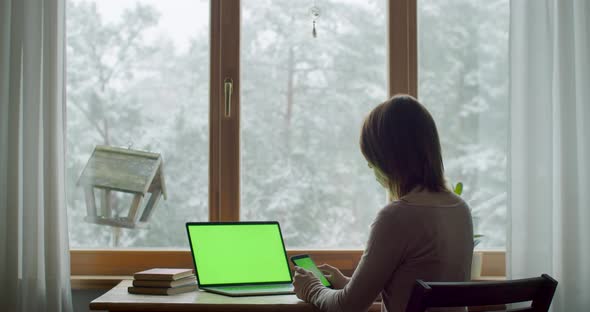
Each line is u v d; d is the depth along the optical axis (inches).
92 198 86.0
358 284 53.7
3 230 76.2
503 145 87.7
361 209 87.9
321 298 57.8
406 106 57.2
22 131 77.8
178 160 87.4
